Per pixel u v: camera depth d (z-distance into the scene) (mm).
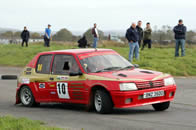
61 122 11461
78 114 12852
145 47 43406
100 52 14039
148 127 10273
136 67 14008
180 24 32688
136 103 12008
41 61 15156
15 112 14078
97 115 12383
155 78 12469
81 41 43438
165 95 12633
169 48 42281
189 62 30109
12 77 26484
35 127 10016
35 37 76812
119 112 13008
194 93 18078
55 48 45281
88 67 13258
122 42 51562
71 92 13508
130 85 11922
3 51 45062
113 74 12602
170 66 28266
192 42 47594
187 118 11680
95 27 40094
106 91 12359
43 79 14656
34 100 15227
